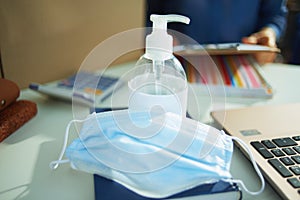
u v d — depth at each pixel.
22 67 0.66
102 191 0.34
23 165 0.42
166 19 0.41
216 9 1.10
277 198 0.36
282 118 0.51
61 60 0.71
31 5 0.62
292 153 0.41
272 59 0.84
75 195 0.37
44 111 0.58
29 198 0.36
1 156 0.44
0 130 0.47
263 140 0.44
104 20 0.73
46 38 0.67
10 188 0.38
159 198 0.33
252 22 1.16
